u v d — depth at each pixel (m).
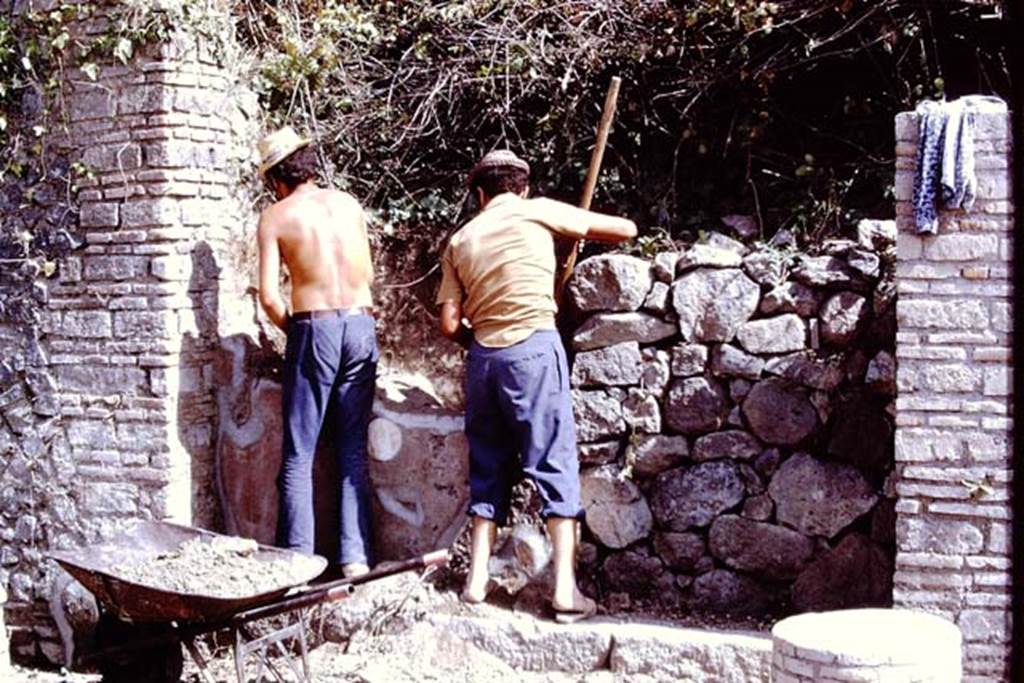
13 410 5.79
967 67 6.00
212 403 5.74
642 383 5.12
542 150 6.41
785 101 6.26
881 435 4.85
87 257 5.62
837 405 4.91
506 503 5.05
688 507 5.09
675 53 6.23
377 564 5.44
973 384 4.48
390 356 5.96
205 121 5.63
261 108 6.23
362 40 6.65
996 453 4.45
